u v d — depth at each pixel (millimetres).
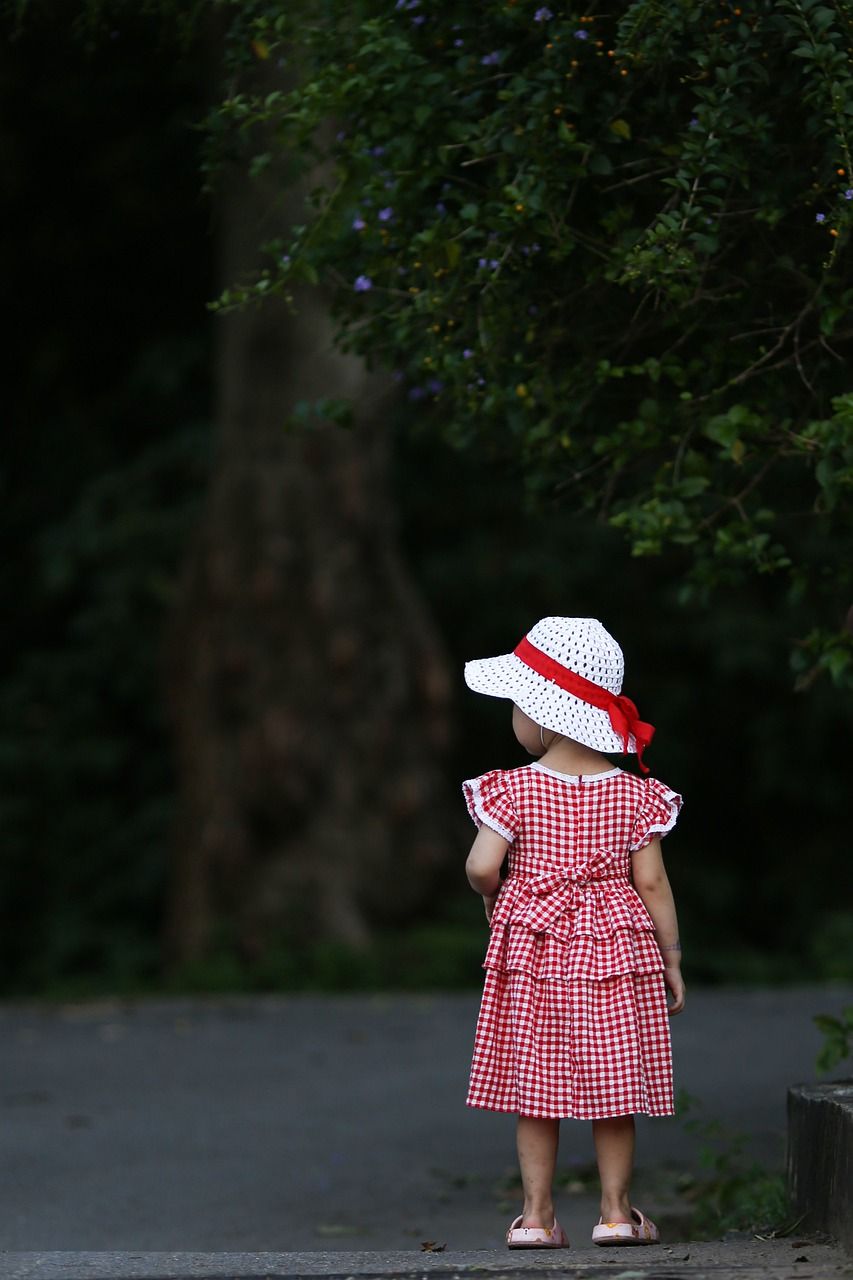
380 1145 13289
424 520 32781
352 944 25625
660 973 8055
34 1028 20031
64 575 30766
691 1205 11086
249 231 20719
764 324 9266
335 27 9023
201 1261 7539
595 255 8977
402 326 9469
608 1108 7824
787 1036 18719
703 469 9273
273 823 26094
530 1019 7938
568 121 8680
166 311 34062
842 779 33625
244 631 26203
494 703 32719
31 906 32062
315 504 26156
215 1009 21750
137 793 33125
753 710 33812
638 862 8133
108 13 10492
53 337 33938
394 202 9055
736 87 8273
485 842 8102
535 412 9906
